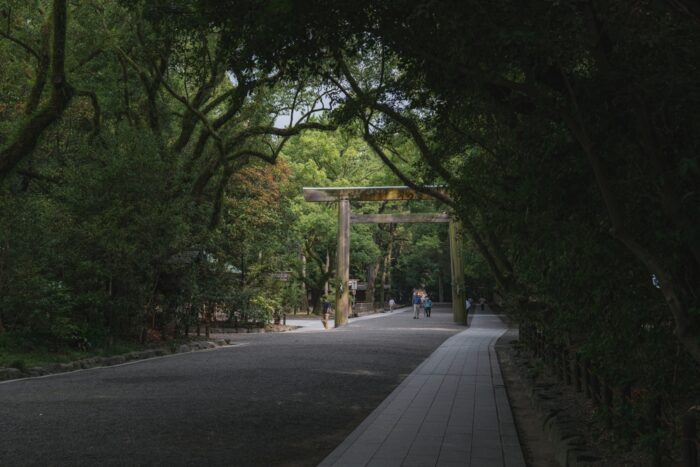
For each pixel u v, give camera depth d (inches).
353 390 494.0
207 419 359.9
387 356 776.9
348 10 241.0
